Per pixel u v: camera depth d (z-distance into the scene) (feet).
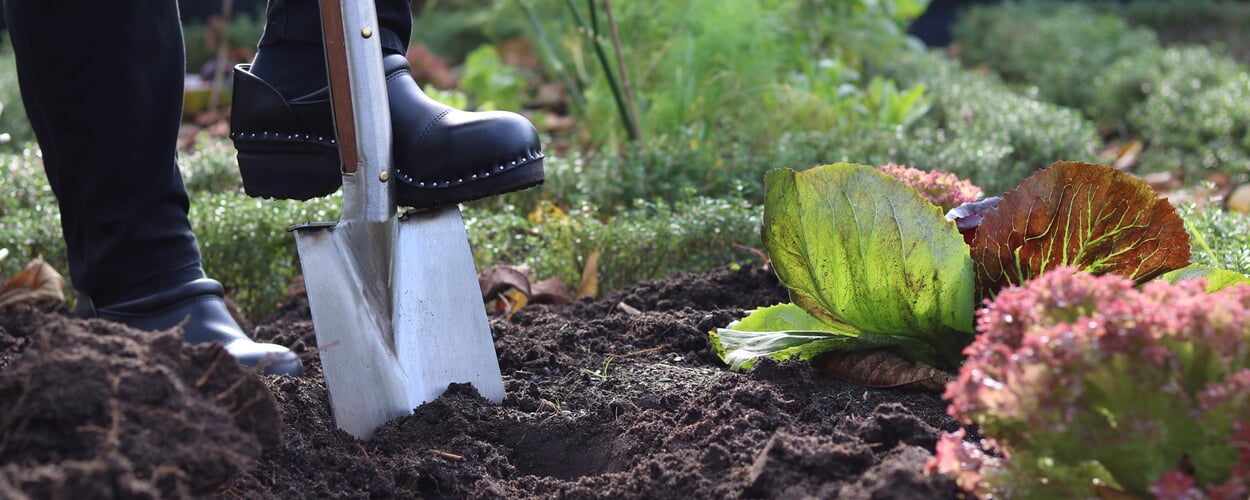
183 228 7.39
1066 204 6.15
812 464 5.16
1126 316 4.34
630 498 5.52
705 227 10.74
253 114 7.13
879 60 20.06
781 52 17.04
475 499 5.70
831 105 16.37
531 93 22.94
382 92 6.31
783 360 6.92
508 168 6.55
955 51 29.60
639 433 6.23
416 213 6.57
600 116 16.62
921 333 6.57
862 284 6.47
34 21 6.41
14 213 11.98
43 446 4.19
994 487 4.55
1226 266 8.24
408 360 6.44
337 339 6.26
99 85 6.63
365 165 6.29
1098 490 4.54
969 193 8.76
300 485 5.50
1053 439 4.36
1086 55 25.07
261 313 10.77
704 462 5.58
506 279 9.75
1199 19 32.45
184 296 7.25
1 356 7.53
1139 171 18.20
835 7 19.70
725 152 14.88
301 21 7.05
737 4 15.84
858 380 6.72
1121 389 4.28
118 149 6.84
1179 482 4.05
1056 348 4.31
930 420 6.16
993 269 6.29
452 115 6.68
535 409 6.77
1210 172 17.34
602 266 10.82
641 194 13.02
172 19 6.93
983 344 4.73
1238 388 4.12
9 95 18.72
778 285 9.14
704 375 7.25
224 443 4.42
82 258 7.22
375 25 6.26
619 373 7.37
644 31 16.98
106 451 4.06
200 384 4.64
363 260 6.35
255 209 11.02
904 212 6.23
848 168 6.25
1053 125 15.90
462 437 6.20
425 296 6.54
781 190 6.37
